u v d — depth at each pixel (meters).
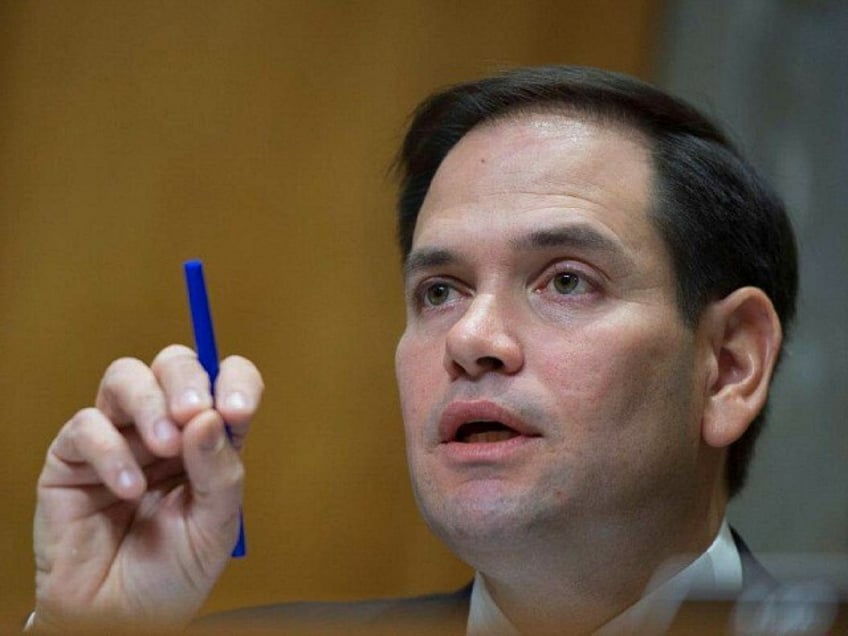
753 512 10.16
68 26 10.80
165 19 10.78
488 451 5.00
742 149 6.62
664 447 5.22
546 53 10.83
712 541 5.54
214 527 4.86
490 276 5.22
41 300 10.57
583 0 10.87
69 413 10.46
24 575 10.33
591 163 5.40
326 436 10.46
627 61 10.78
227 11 10.77
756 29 10.55
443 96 6.07
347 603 6.20
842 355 10.25
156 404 4.63
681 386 5.32
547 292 5.24
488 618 5.48
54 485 4.92
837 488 10.16
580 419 5.02
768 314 5.64
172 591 4.91
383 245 10.58
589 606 5.29
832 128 10.43
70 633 3.41
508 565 5.11
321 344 10.54
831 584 3.63
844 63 10.45
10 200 10.65
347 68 10.77
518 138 5.52
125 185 10.66
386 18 10.82
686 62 10.66
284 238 10.62
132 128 10.71
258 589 10.26
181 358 4.74
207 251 10.58
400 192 6.34
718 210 5.60
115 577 4.91
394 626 3.44
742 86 10.52
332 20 10.80
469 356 5.03
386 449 10.45
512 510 4.94
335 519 10.42
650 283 5.30
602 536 5.11
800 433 10.20
